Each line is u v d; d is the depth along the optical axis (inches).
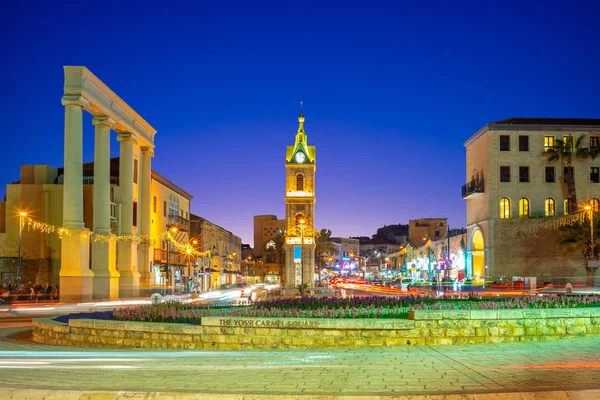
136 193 2223.2
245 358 551.8
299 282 3280.0
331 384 408.2
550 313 655.1
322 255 4549.7
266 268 6176.2
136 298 1852.9
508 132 2787.9
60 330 744.3
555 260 2593.5
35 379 440.8
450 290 2450.8
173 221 2923.2
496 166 2775.6
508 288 2301.9
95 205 1813.5
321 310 721.6
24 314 1326.3
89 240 1775.3
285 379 430.3
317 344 631.2
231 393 372.2
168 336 665.6
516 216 2751.0
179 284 2950.3
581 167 2765.7
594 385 374.6
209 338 650.2
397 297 919.0
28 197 2116.1
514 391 359.6
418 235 5826.8
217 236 4124.0
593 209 2598.4
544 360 501.4
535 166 2775.6
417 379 422.3
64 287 1595.7
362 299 880.9
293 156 3366.1
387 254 6904.5
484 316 641.0
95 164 1814.7
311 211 3341.5
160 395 373.7
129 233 2012.8
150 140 2258.9
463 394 357.4
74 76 1631.4
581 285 2373.3
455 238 3395.7
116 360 551.5
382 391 377.7
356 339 631.2
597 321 667.4
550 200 2768.2
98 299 1744.6
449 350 584.4
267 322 639.1
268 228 6692.9
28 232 2101.4
